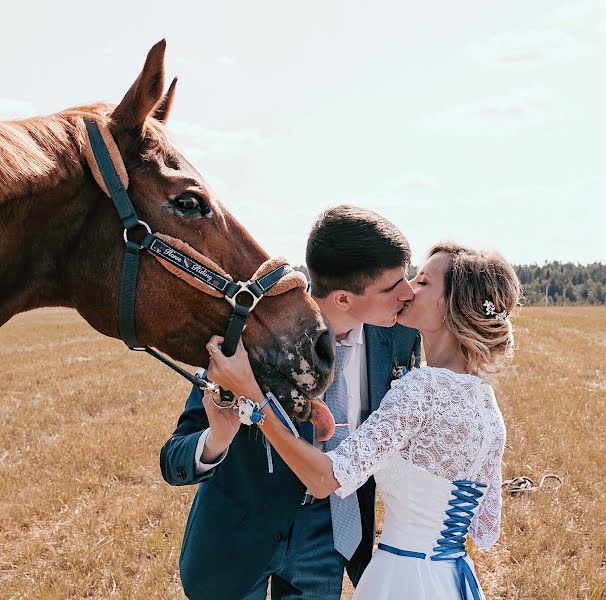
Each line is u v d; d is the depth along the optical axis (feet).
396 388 8.27
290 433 8.05
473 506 8.37
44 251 8.74
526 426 30.73
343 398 9.71
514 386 41.98
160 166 8.68
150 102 8.48
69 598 16.30
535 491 22.58
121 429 31.73
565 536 19.15
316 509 9.69
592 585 16.61
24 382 48.55
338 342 9.66
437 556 8.25
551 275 437.17
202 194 8.67
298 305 8.84
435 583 8.14
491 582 16.93
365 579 8.55
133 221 8.47
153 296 8.65
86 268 8.78
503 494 22.44
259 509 9.00
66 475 25.07
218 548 9.02
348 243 8.45
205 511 9.26
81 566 17.75
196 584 9.15
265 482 8.98
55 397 41.68
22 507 21.71
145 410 36.55
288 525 9.02
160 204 8.59
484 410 8.32
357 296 8.72
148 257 8.58
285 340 8.71
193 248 8.58
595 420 33.22
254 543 8.96
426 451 8.08
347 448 7.97
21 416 35.65
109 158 8.48
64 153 8.44
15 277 8.75
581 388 42.29
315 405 8.90
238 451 9.04
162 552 18.26
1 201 7.94
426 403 8.07
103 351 72.23
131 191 8.59
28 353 71.97
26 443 30.58
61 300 9.25
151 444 29.14
